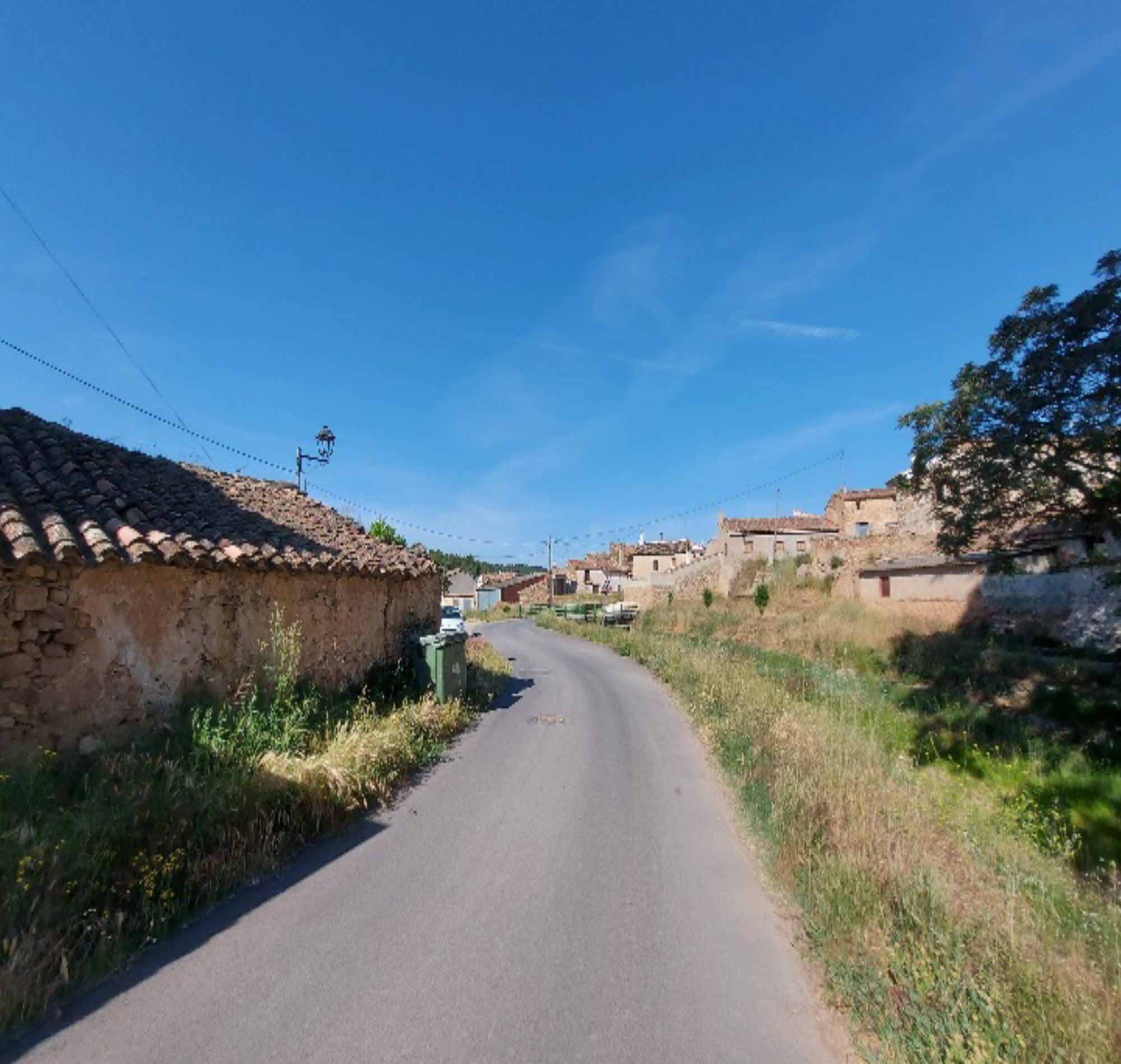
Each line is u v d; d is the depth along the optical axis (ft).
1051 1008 10.37
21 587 19.42
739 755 28.17
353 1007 11.81
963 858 18.21
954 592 72.90
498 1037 11.07
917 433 44.42
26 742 19.25
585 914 15.52
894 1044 10.43
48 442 27.89
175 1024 11.29
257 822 18.58
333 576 34.99
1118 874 26.81
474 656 63.46
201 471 40.09
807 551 138.72
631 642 80.38
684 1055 10.69
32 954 12.09
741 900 16.40
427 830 20.88
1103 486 41.04
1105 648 56.13
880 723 43.96
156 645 23.65
